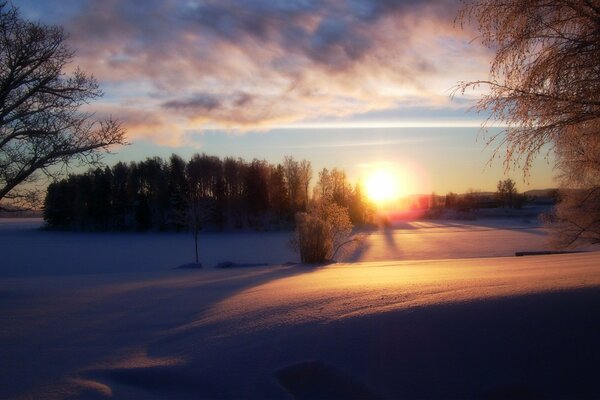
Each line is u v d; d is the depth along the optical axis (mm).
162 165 97625
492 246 56875
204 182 94625
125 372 7914
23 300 15875
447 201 142125
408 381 7238
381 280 15531
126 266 45156
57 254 57188
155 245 67938
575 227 40719
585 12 9570
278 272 25656
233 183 97562
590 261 19188
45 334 10867
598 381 7090
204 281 20922
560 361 7406
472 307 8828
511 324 8180
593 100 9531
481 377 7258
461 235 75438
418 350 7758
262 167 99000
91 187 97125
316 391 7211
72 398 6988
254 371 7535
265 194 98500
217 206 94188
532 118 10055
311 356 7785
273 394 6941
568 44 9594
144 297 15789
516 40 10086
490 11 10438
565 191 39625
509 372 7293
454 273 17062
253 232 91062
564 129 10156
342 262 36250
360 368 7488
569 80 9500
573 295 8984
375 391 7086
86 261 50031
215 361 7980
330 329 8562
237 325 9867
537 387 7070
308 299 11500
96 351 9320
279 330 8961
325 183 63719
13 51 16484
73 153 17188
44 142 16844
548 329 7984
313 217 35781
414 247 56094
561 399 6914
